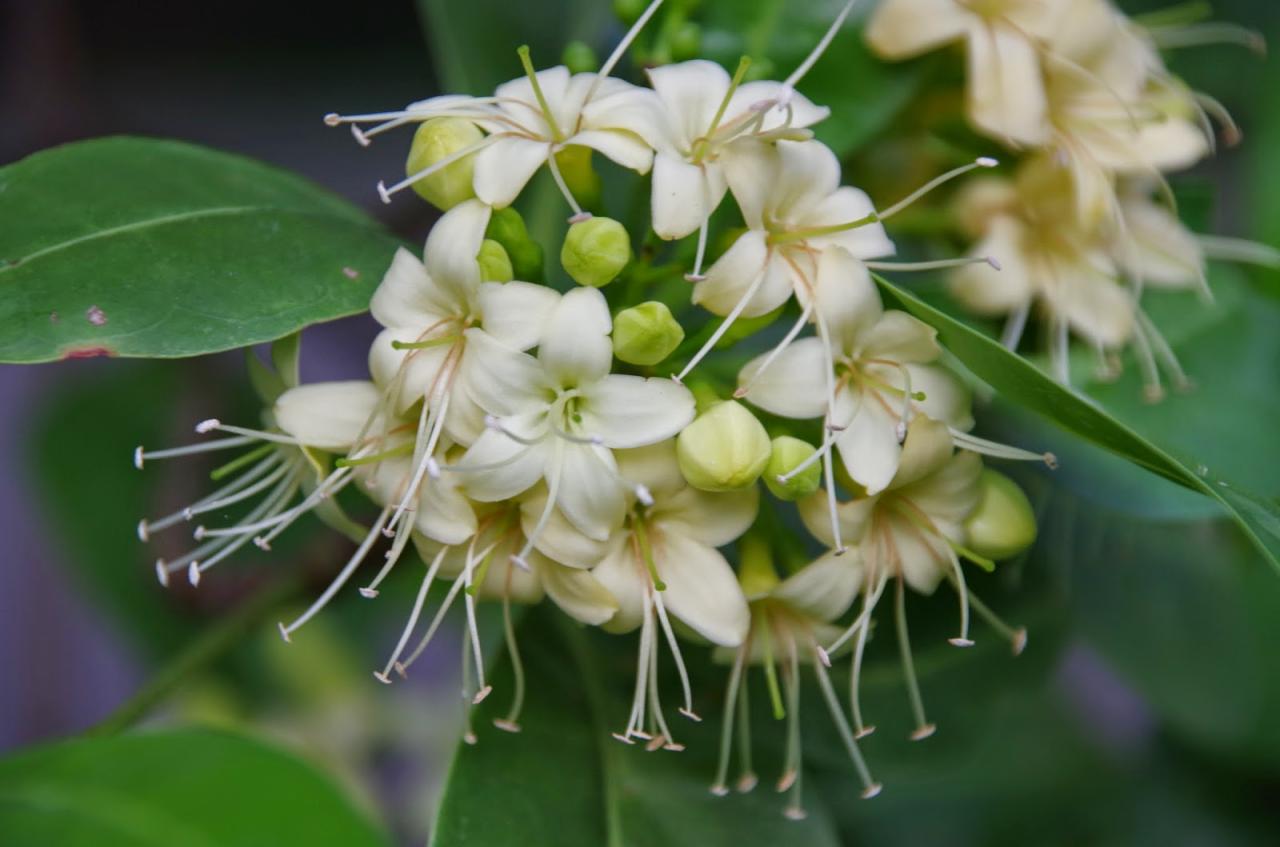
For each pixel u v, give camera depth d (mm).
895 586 454
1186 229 469
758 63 450
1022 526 428
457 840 429
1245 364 464
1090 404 406
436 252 415
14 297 417
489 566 422
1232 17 501
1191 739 496
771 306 415
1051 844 506
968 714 458
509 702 441
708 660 448
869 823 507
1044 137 444
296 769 431
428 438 413
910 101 455
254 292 423
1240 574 488
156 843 426
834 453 427
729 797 446
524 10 476
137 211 427
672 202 412
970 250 455
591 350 409
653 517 421
